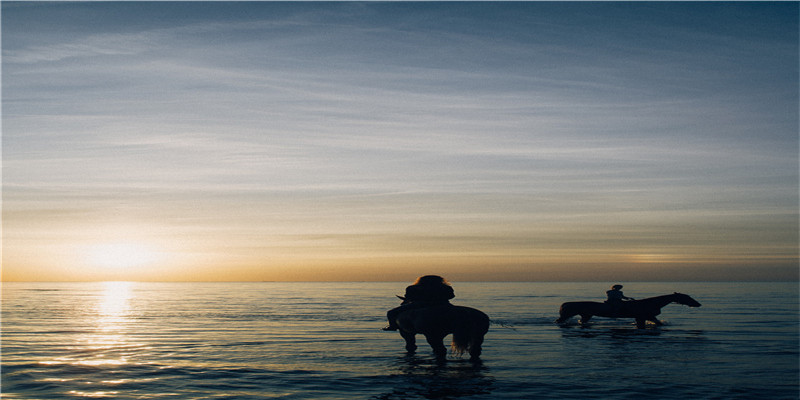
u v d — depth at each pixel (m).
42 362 15.90
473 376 13.57
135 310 40.88
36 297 70.88
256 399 11.48
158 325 27.62
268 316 33.62
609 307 25.39
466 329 15.43
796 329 24.27
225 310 40.34
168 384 12.91
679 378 13.26
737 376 13.52
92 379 13.50
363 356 16.81
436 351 16.06
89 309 42.38
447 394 11.77
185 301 57.81
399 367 14.84
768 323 27.31
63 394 12.02
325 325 27.22
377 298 64.56
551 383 12.73
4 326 27.33
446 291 16.55
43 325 27.86
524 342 19.83
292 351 17.97
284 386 12.62
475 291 95.00
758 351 17.53
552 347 18.53
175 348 18.78
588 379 13.18
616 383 12.72
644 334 22.33
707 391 11.96
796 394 11.70
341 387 12.50
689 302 25.23
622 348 18.20
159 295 80.00
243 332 23.95
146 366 15.17
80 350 18.38
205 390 12.30
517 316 32.59
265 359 16.31
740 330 23.88
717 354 16.91
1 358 16.72
